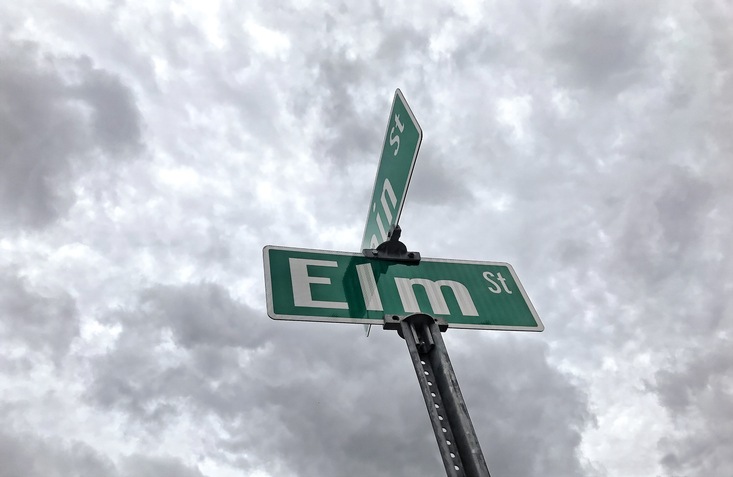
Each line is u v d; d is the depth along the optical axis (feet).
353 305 10.30
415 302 10.71
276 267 10.95
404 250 11.85
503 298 11.47
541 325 11.10
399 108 12.01
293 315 9.88
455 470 7.26
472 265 12.20
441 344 9.09
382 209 12.40
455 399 8.00
